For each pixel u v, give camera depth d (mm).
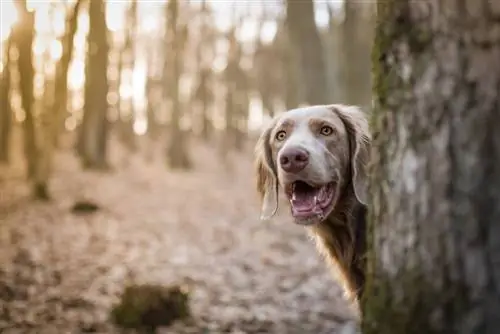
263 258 9148
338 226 4414
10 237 10117
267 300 6781
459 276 2672
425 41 2742
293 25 15773
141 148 36594
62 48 14805
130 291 5762
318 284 7508
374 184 3092
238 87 33719
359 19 20359
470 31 2627
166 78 32156
